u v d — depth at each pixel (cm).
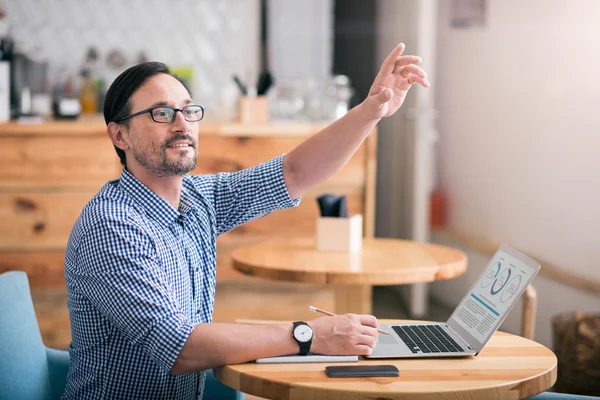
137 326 147
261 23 467
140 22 445
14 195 353
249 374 142
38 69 411
